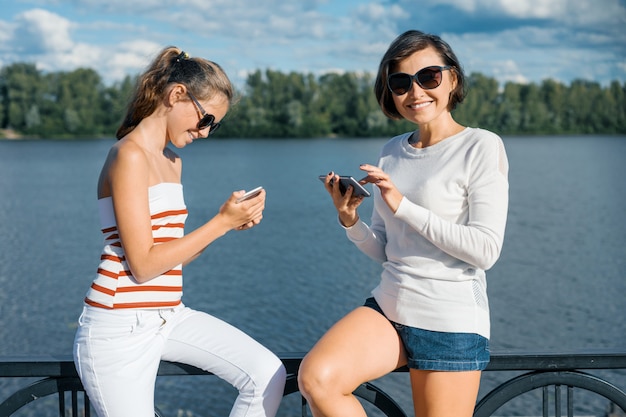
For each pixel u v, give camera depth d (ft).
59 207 232.94
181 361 7.49
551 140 484.74
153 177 7.18
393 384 71.36
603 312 115.55
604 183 295.48
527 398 66.18
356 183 7.27
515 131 494.18
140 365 7.03
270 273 143.54
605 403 66.18
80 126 485.97
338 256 159.12
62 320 112.47
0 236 182.19
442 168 7.43
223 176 308.19
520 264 153.07
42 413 63.57
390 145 8.21
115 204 6.83
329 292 128.36
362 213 184.85
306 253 162.91
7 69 478.59
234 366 7.34
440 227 7.00
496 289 131.54
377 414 65.10
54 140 482.28
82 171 334.85
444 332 7.13
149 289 7.09
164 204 7.18
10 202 242.58
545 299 123.65
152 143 7.36
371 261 153.48
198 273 144.15
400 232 7.58
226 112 7.63
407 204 7.09
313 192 266.77
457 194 7.34
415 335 7.21
